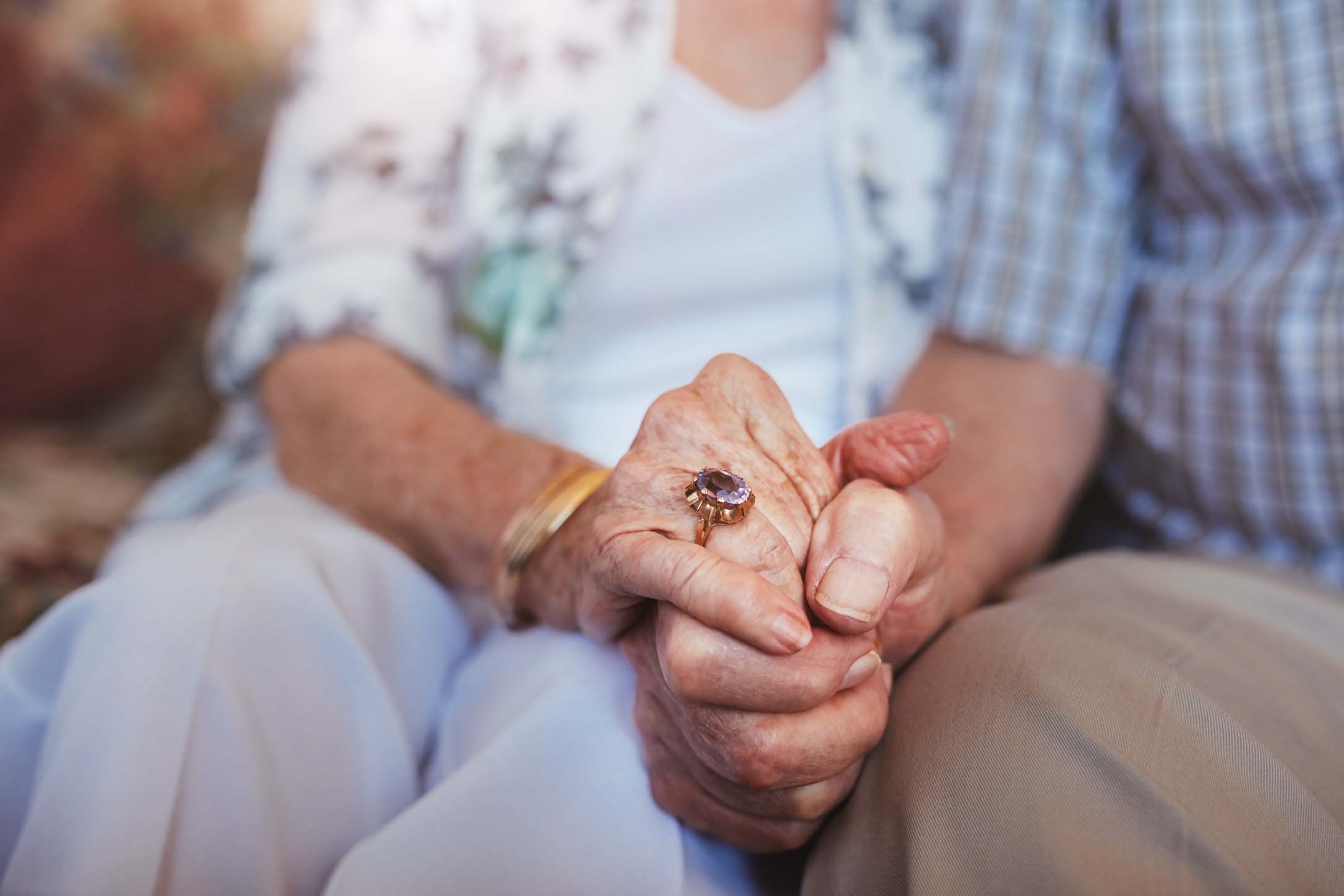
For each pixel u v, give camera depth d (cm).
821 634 34
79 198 90
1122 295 56
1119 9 53
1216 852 32
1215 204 53
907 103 55
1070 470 52
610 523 36
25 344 87
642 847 38
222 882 37
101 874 36
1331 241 49
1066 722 35
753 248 53
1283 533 51
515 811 38
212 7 95
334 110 53
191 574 40
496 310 52
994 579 46
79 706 38
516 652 43
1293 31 49
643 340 54
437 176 53
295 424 50
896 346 55
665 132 52
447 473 45
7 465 77
